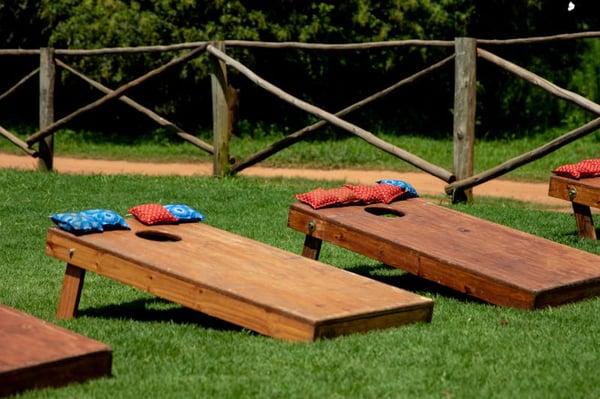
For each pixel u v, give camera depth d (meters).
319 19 22.08
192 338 6.13
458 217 8.33
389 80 23.48
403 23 22.75
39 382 4.89
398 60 23.17
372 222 7.80
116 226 7.04
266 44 13.21
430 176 16.48
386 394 5.03
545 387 5.16
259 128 22.09
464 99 12.06
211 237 7.22
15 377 4.80
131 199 12.02
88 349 5.10
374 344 5.80
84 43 20.58
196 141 13.91
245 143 20.81
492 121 23.06
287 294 6.11
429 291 7.80
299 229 7.91
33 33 22.78
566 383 5.23
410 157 12.18
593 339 6.14
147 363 5.57
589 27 24.27
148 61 20.67
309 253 7.91
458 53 12.08
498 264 7.20
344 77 23.30
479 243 7.64
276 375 5.31
